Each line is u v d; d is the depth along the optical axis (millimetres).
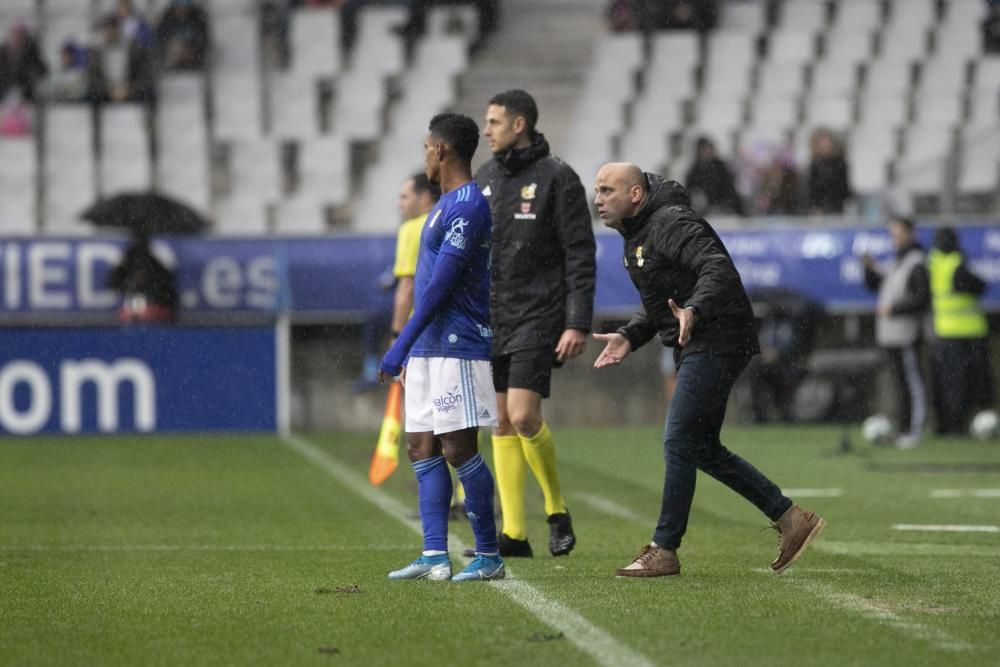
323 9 81062
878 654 17047
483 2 82312
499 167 26719
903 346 54031
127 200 65062
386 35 80875
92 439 55719
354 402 61812
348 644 17688
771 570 24062
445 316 22406
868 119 77812
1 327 58312
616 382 62969
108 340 57281
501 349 26406
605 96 79000
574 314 25953
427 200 30781
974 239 61625
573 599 20891
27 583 23094
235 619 19500
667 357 60719
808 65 79562
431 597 21141
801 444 53938
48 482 41312
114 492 38844
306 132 77438
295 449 51844
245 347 58250
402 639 17953
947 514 33969
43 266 59094
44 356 56938
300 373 61719
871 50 80312
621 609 20031
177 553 27141
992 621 19234
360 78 79500
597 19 83750
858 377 62219
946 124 77750
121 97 76500
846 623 19016
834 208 66750
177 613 20047
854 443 54688
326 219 74688
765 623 18969
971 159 65625
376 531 30781
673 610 19969
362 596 21312
